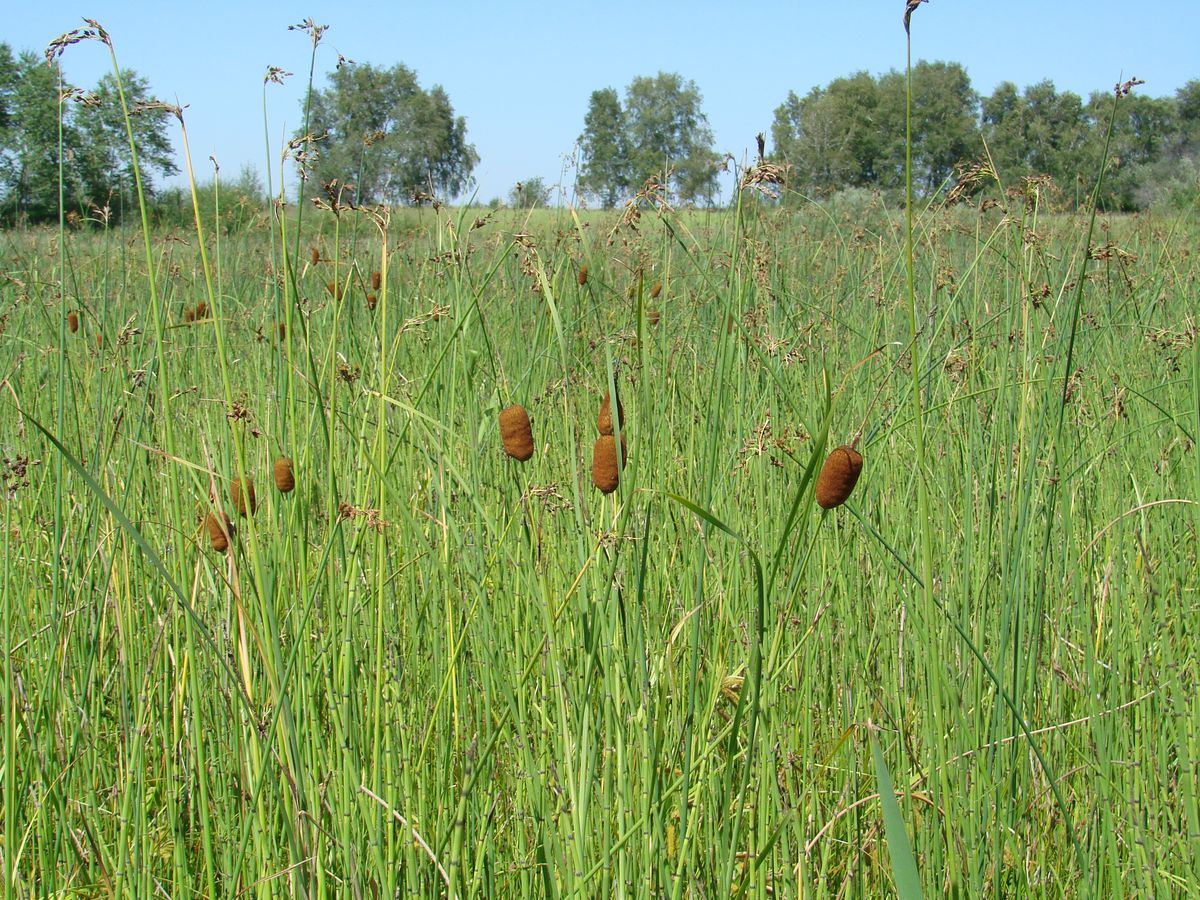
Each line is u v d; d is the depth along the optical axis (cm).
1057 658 327
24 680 317
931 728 264
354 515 257
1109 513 407
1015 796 276
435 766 280
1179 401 491
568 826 239
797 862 259
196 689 258
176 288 778
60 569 307
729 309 248
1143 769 285
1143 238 832
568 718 248
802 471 327
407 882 245
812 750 299
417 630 311
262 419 407
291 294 261
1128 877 272
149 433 388
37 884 273
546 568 293
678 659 293
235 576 266
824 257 859
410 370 453
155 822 296
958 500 396
